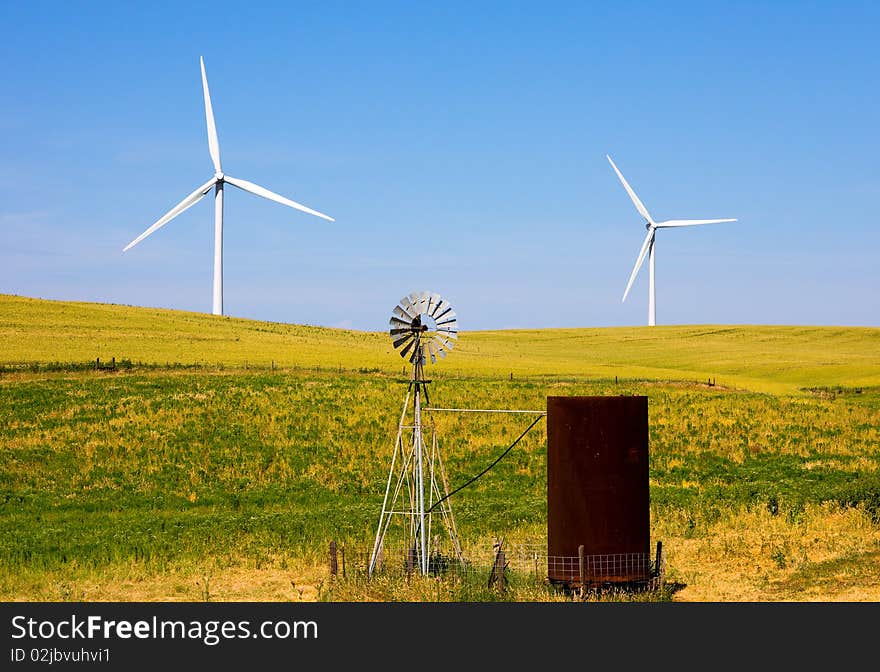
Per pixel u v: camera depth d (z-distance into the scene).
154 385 61.69
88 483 42.12
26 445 47.12
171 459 46.06
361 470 44.91
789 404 62.94
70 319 97.62
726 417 58.06
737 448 49.62
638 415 22.42
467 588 22.70
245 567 26.22
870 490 32.75
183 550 28.02
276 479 43.50
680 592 22.59
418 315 25.84
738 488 37.72
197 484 42.31
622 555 22.00
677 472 43.88
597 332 145.25
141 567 26.05
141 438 49.06
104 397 57.59
